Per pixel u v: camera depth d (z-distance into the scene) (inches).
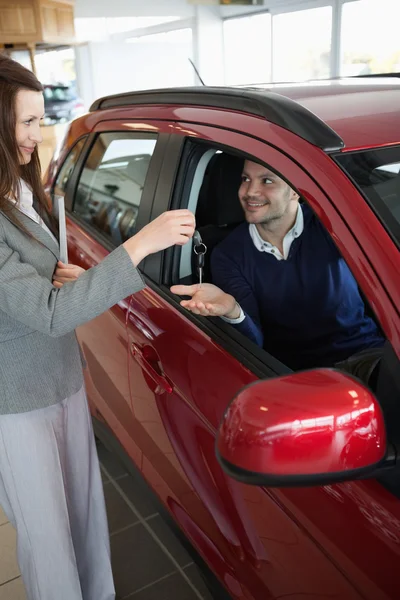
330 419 29.3
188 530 58.2
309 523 39.7
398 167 40.7
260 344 55.2
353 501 36.2
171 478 59.8
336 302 59.8
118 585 70.9
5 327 48.6
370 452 30.1
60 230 51.6
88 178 82.2
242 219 67.7
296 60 332.2
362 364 44.3
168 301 57.7
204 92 57.9
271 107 46.6
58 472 55.3
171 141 59.4
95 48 436.1
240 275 61.1
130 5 366.9
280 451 29.3
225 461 30.9
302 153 41.6
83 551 64.4
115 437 73.8
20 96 43.3
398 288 34.5
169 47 413.4
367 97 50.2
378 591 35.1
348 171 39.7
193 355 52.1
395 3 259.3
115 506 83.6
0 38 273.6
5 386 50.3
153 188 61.6
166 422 57.7
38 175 53.0
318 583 40.2
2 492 57.1
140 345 60.9
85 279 42.3
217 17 390.9
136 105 71.7
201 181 60.0
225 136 49.5
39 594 56.7
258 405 30.0
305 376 31.8
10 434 51.9
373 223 37.0
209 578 57.3
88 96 453.7
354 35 286.0
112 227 72.4
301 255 59.6
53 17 289.0
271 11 341.4
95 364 75.4
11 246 46.1
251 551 47.7
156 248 43.3
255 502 45.2
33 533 55.1
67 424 56.7
